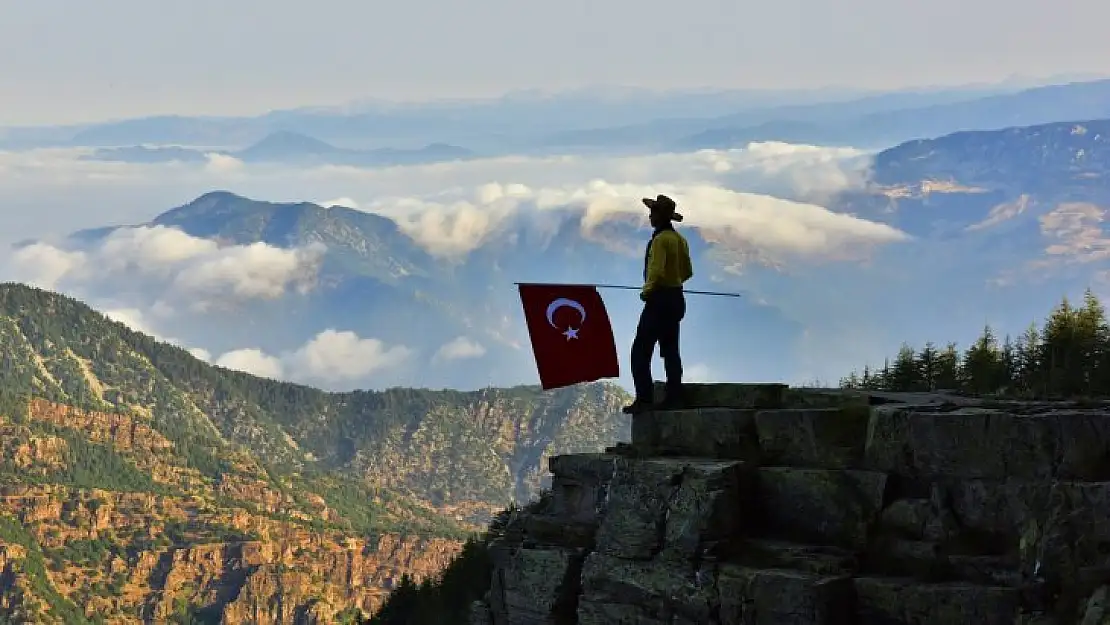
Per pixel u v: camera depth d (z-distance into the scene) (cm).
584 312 3525
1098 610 2486
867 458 3067
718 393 3444
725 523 3058
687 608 3027
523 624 3422
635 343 3478
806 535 3062
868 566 2947
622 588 3164
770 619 2880
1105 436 2752
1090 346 6234
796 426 3194
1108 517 2602
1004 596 2673
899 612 2781
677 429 3394
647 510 3169
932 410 3028
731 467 3109
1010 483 2828
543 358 3494
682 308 3428
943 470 2927
